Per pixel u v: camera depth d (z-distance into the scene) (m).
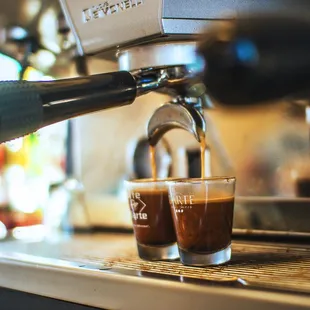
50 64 0.91
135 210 0.66
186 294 0.54
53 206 0.95
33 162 1.13
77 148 0.96
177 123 0.67
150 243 0.65
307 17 0.64
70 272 0.61
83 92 0.58
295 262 0.61
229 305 0.51
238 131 0.77
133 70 0.64
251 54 0.73
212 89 0.75
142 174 0.88
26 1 0.74
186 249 0.61
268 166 0.75
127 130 0.90
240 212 0.75
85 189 0.93
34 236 0.87
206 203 0.61
